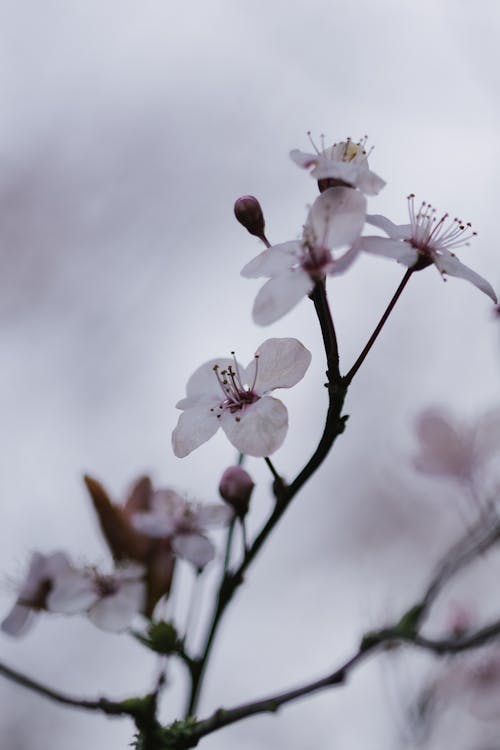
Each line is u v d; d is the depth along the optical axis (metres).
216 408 0.26
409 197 0.27
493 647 0.34
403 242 0.26
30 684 0.26
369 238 0.25
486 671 0.34
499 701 0.34
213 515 0.28
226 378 0.27
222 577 0.28
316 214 0.25
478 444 0.32
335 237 0.25
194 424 0.26
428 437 0.32
